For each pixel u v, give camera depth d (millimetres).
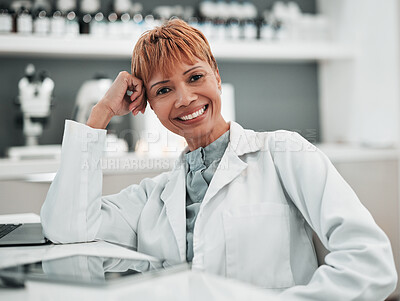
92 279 685
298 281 1066
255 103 3371
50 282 696
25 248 1085
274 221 1059
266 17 3172
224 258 1053
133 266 764
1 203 2363
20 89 2771
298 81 3471
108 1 3010
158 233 1185
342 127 3334
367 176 2771
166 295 624
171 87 1129
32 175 2412
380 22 2926
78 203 1178
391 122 2883
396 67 2820
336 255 925
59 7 2793
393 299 2588
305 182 1046
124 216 1282
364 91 3100
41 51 2686
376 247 904
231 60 3309
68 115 3008
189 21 2984
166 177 1303
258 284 1035
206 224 1091
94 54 2916
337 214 958
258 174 1125
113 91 1232
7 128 2904
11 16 2652
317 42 3145
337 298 861
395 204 2812
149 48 1132
